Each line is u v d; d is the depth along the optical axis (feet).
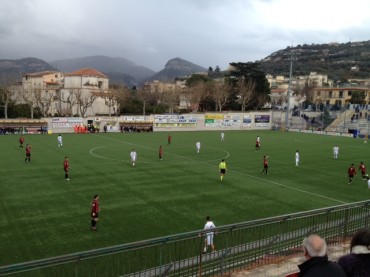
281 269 37.45
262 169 131.34
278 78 650.84
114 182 103.24
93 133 255.91
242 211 79.97
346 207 44.75
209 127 306.76
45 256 54.24
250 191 98.17
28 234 62.85
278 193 97.19
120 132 269.64
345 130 308.40
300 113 352.08
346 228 47.09
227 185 104.01
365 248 16.69
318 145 211.00
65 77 388.37
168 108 367.25
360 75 652.89
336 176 122.62
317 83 588.91
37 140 202.69
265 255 41.93
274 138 246.47
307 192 99.66
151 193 92.38
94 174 113.09
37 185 97.60
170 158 148.77
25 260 52.65
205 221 72.33
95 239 61.31
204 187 100.73
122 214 75.00
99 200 84.64
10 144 181.68
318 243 16.26
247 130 314.76
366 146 212.64
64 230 65.10
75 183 100.73
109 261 48.16
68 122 258.57
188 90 398.62
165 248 48.42
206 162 141.79
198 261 42.01
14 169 118.52
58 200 83.87
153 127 285.43
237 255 42.11
